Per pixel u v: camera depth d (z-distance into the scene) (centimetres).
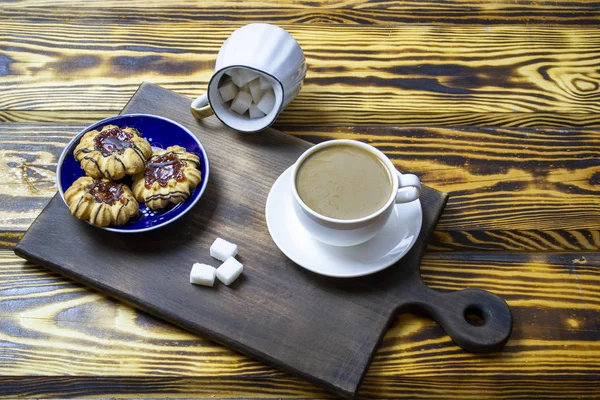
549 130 87
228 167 80
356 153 72
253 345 69
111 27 95
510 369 71
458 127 87
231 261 72
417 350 71
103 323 72
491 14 97
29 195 80
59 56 92
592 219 80
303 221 69
